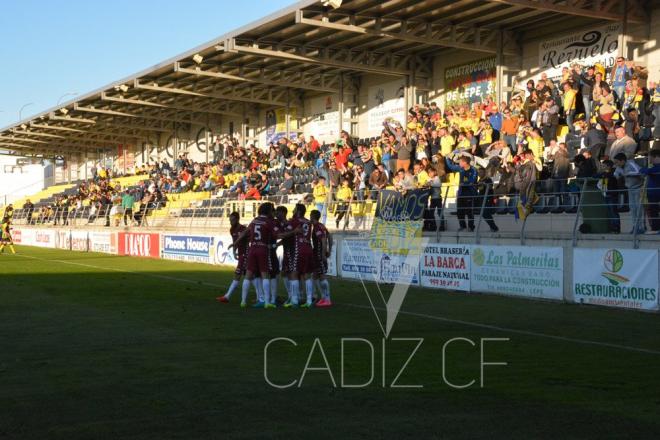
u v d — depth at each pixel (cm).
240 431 562
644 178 1373
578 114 2066
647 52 2183
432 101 2931
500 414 609
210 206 2936
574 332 1049
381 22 2339
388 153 2448
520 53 2578
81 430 566
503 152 2033
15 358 858
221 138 4172
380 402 649
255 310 1319
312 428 570
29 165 7269
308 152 3072
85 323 1144
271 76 3262
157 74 3272
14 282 1836
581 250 1366
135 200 3991
